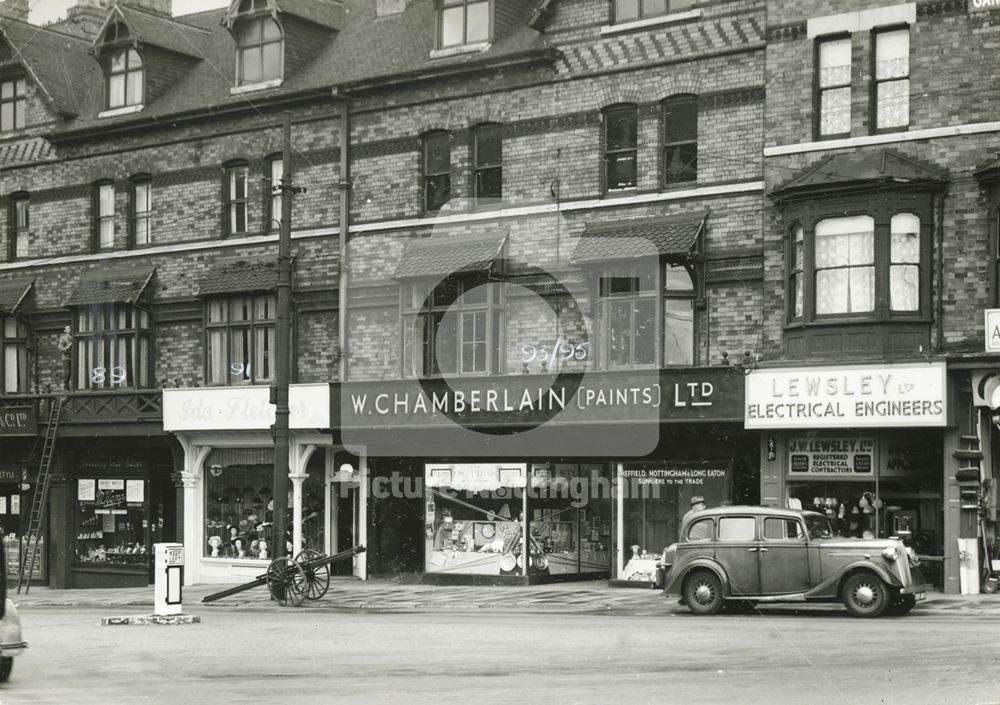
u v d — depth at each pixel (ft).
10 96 116.88
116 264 109.60
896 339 76.23
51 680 45.34
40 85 113.39
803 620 61.31
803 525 64.54
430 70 93.86
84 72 117.29
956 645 49.11
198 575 102.32
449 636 56.39
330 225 98.94
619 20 88.17
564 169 89.20
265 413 97.25
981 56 75.66
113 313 108.78
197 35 113.39
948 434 74.54
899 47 78.23
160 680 44.73
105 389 108.47
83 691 42.39
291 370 99.86
